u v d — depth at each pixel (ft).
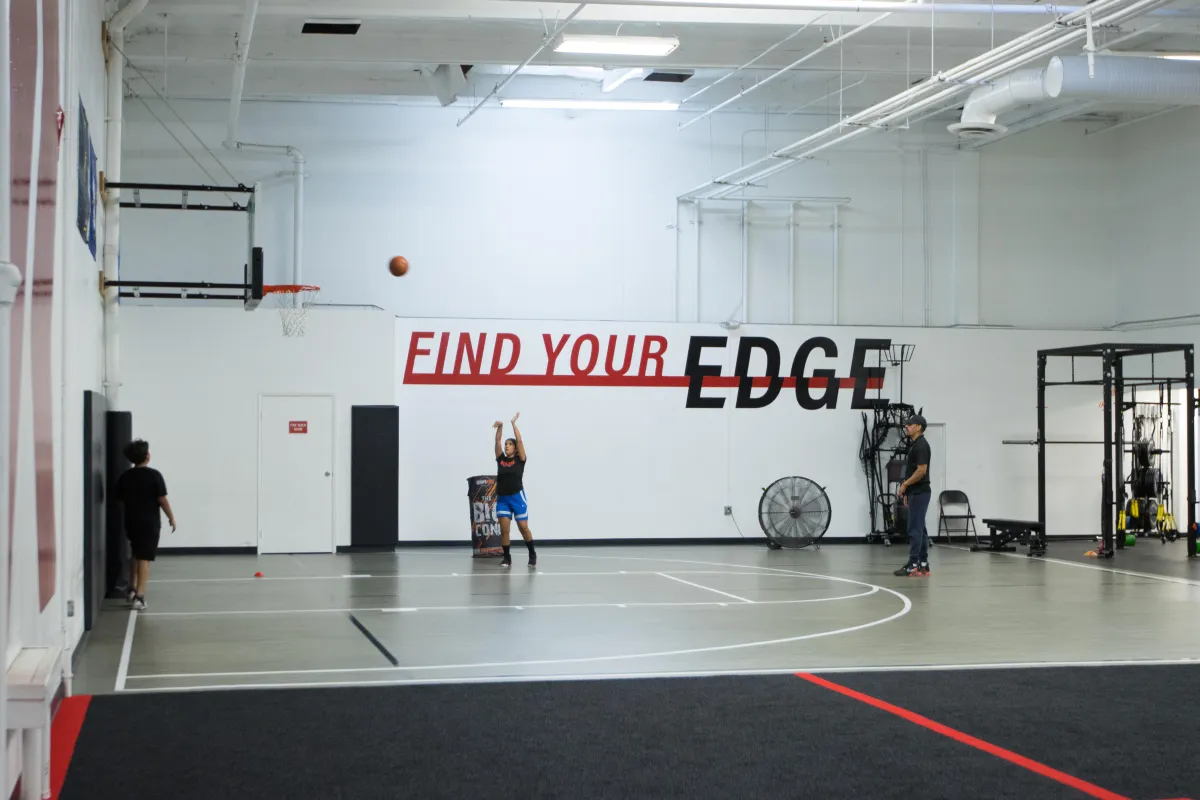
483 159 62.03
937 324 66.64
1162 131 64.75
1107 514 53.62
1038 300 67.77
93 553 31.73
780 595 39.24
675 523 59.98
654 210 63.72
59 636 23.16
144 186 39.50
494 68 57.41
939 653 27.89
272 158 59.47
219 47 51.01
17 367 17.52
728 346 60.70
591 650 28.14
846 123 47.80
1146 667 26.07
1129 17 35.19
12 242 18.12
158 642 29.43
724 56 52.90
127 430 41.50
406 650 28.17
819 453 61.41
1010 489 63.31
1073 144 68.23
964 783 16.70
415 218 61.21
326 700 22.31
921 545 46.06
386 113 61.00
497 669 25.68
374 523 55.83
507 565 48.83
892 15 46.16
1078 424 64.08
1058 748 18.74
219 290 58.49
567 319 60.54
